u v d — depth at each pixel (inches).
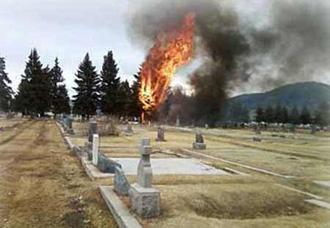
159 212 433.7
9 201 538.3
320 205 514.0
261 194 531.2
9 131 1898.4
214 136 2011.6
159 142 1473.9
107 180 632.4
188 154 1095.0
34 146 1229.1
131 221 411.8
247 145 1473.9
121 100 3956.7
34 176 706.8
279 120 3833.7
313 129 2536.9
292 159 1017.5
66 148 1187.9
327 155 1132.5
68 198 545.0
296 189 598.9
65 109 4658.0
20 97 4131.4
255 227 411.2
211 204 486.9
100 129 1748.3
